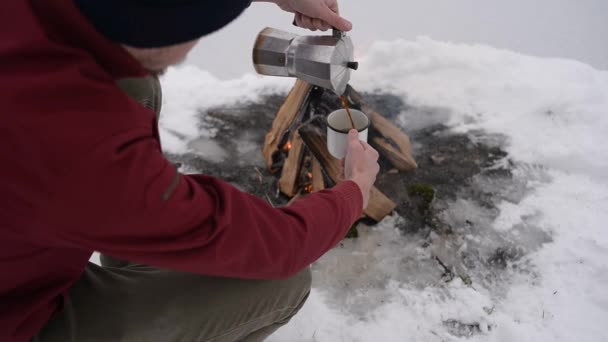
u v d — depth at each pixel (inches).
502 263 76.1
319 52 56.2
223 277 49.2
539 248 77.7
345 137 65.0
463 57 116.9
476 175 90.4
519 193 86.8
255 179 92.4
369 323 69.2
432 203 85.4
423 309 70.6
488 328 67.9
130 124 30.3
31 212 30.4
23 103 27.3
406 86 111.2
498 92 107.3
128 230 31.6
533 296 71.4
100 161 28.6
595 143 93.4
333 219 44.0
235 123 105.3
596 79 109.4
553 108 101.7
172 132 103.5
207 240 34.6
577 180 88.4
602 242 77.2
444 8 144.7
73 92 28.3
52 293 40.9
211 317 48.3
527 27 134.3
